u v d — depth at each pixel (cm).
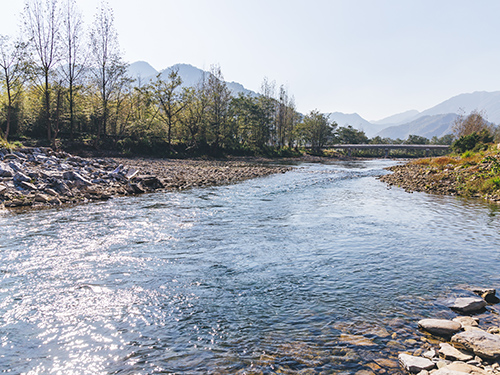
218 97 7550
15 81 4269
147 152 5984
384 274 792
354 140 19375
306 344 492
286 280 753
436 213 1602
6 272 787
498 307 624
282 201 1944
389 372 422
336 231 1224
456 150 6819
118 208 1648
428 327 529
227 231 1216
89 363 450
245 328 541
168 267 834
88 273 787
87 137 5566
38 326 548
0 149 2588
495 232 1223
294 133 12006
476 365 432
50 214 1469
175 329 539
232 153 8375
